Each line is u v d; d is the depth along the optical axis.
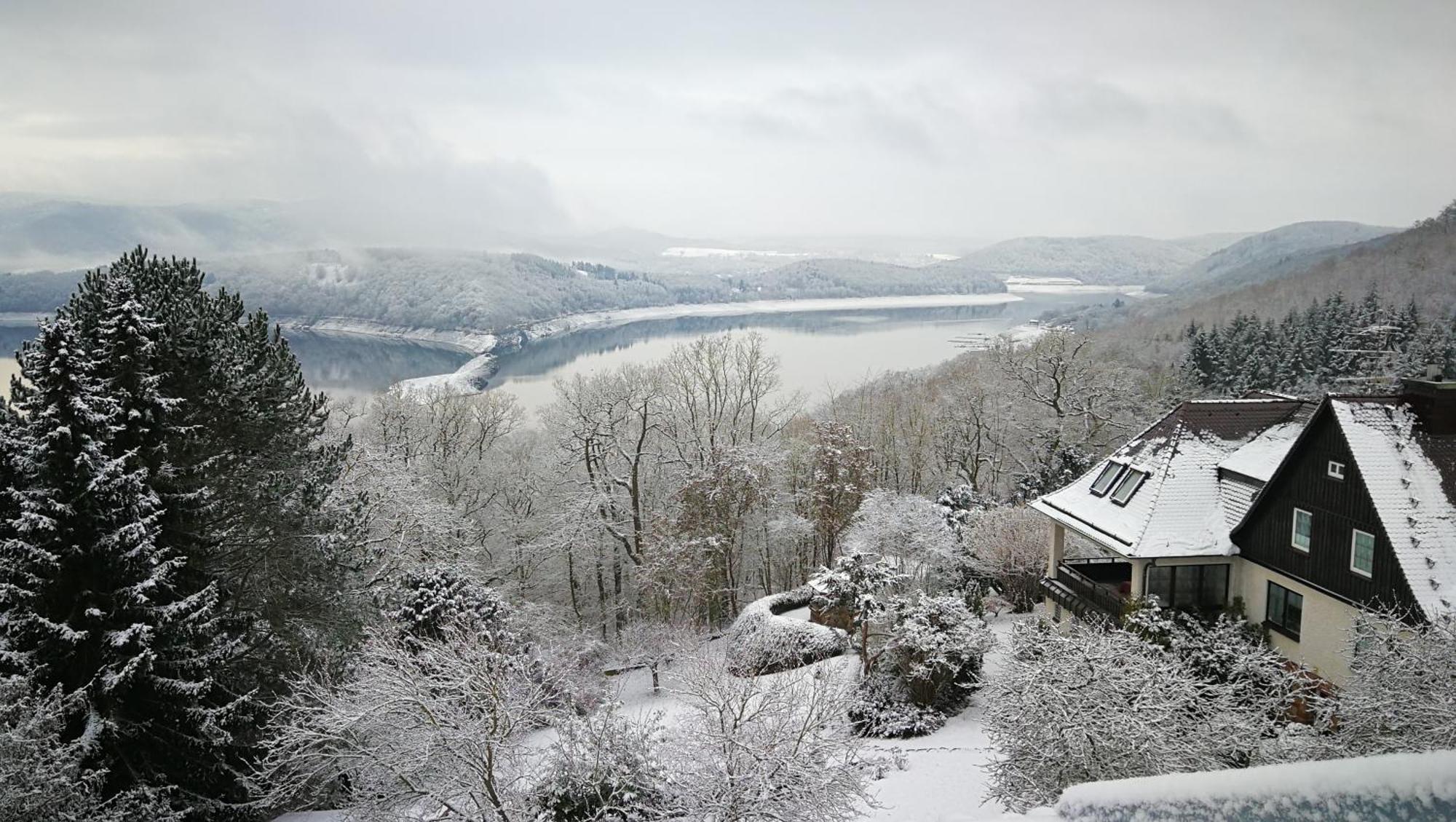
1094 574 27.45
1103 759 14.08
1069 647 15.52
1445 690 13.20
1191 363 66.25
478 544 44.25
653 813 15.02
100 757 15.82
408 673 15.72
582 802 15.13
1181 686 15.39
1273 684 17.33
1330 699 15.41
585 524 41.28
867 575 28.28
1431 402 19.47
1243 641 20.19
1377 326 61.22
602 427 43.50
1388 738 12.98
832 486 42.97
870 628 28.75
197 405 20.16
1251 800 3.04
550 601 43.88
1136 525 23.56
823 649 30.92
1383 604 17.73
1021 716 15.01
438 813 15.62
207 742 17.08
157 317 19.06
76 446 16.30
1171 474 24.31
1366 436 19.23
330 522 23.16
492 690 14.97
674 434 46.50
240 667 19.89
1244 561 22.75
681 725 17.34
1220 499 23.80
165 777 16.58
